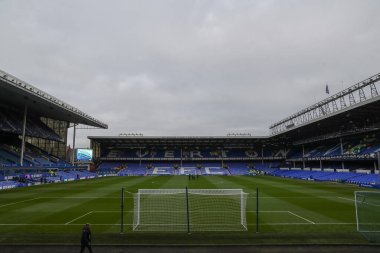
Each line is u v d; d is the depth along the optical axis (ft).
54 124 266.77
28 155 202.49
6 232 51.26
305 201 89.86
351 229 52.90
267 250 40.42
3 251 40.24
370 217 61.77
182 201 83.66
